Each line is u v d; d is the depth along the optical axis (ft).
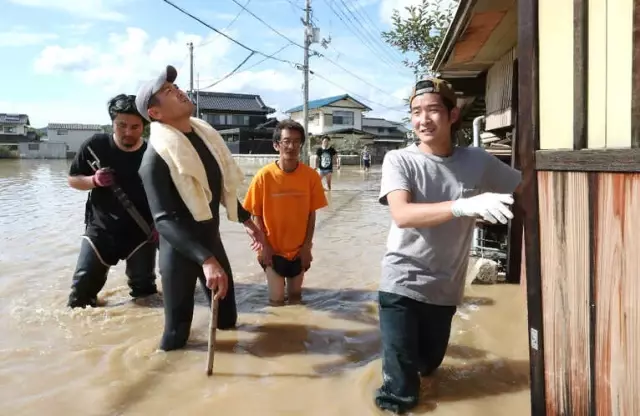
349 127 172.04
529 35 7.36
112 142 15.89
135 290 16.87
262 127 171.12
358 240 26.94
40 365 11.67
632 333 6.19
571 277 6.95
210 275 11.35
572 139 6.92
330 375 11.19
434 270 9.69
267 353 12.41
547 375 7.41
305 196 16.02
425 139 9.55
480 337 13.14
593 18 6.59
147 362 11.86
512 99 19.02
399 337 9.62
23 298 16.56
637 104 6.13
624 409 6.36
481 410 9.67
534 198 7.41
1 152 194.18
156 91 12.11
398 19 49.55
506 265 18.44
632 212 6.12
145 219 16.24
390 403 9.61
